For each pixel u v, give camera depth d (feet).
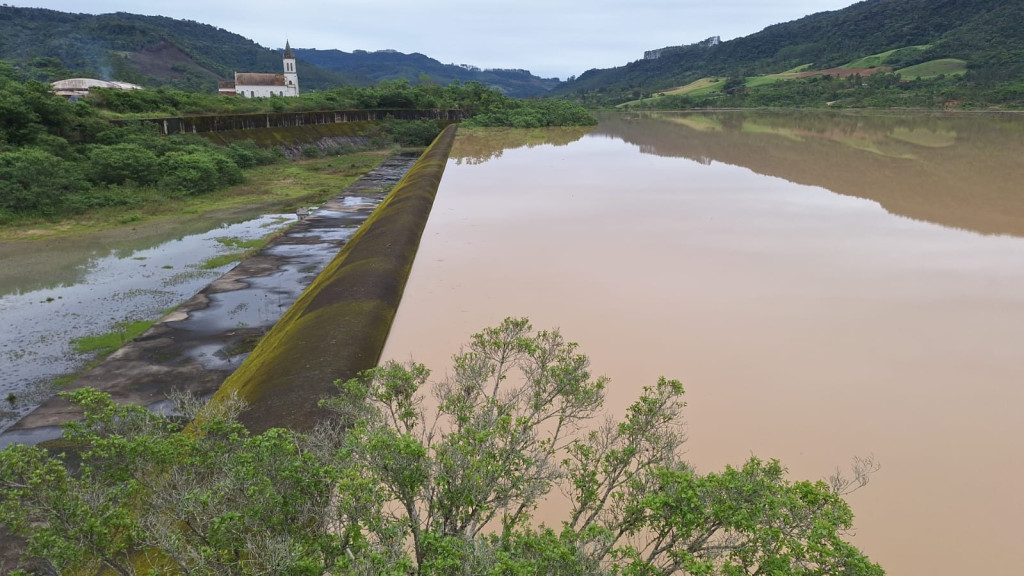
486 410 18.04
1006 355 33.35
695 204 75.20
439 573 11.87
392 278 45.88
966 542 20.33
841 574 11.66
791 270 48.11
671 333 36.35
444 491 14.53
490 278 47.73
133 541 13.74
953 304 40.75
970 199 76.13
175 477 14.47
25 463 13.51
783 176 95.71
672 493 13.94
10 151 100.22
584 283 45.93
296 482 14.26
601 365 32.09
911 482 23.21
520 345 21.57
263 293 56.75
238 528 13.38
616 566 12.89
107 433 15.64
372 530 12.98
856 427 26.76
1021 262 50.08
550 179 97.45
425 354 34.58
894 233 59.82
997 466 24.14
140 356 43.39
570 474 17.79
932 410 28.09
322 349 32.91
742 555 12.89
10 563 22.68
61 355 45.98
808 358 33.09
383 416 19.08
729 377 30.94
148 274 66.08
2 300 57.82
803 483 14.01
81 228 86.02
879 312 39.50
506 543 13.12
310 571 11.98
